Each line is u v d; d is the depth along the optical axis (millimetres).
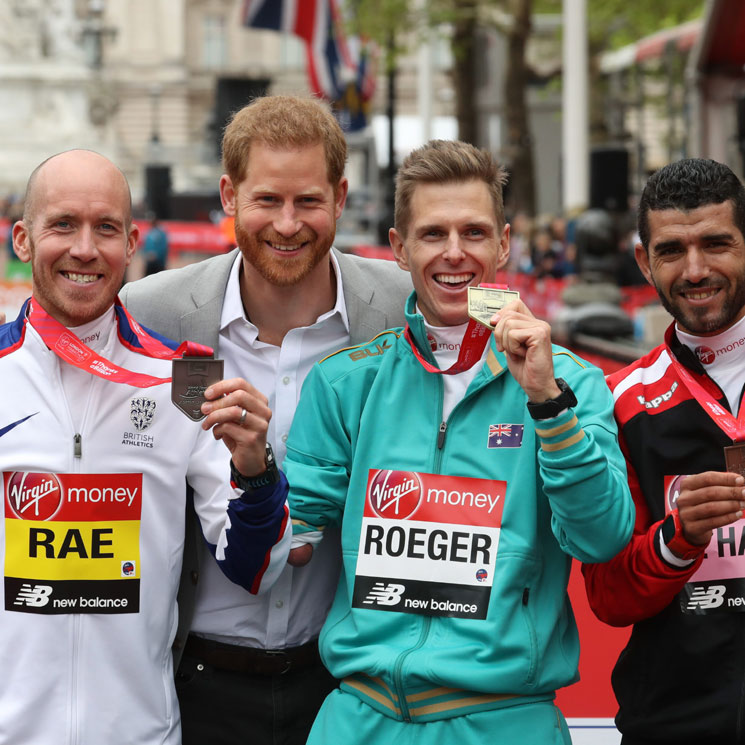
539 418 3139
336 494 3596
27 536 3424
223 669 3834
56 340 3422
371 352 3664
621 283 14031
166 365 3566
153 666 3508
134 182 42062
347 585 3494
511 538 3338
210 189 28328
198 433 3559
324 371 3666
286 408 3922
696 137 14766
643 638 3490
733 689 3344
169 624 3584
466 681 3236
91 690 3406
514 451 3391
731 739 3344
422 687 3287
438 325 3557
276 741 3822
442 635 3340
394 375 3566
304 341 3953
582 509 3141
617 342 11750
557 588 3373
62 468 3434
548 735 3279
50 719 3385
